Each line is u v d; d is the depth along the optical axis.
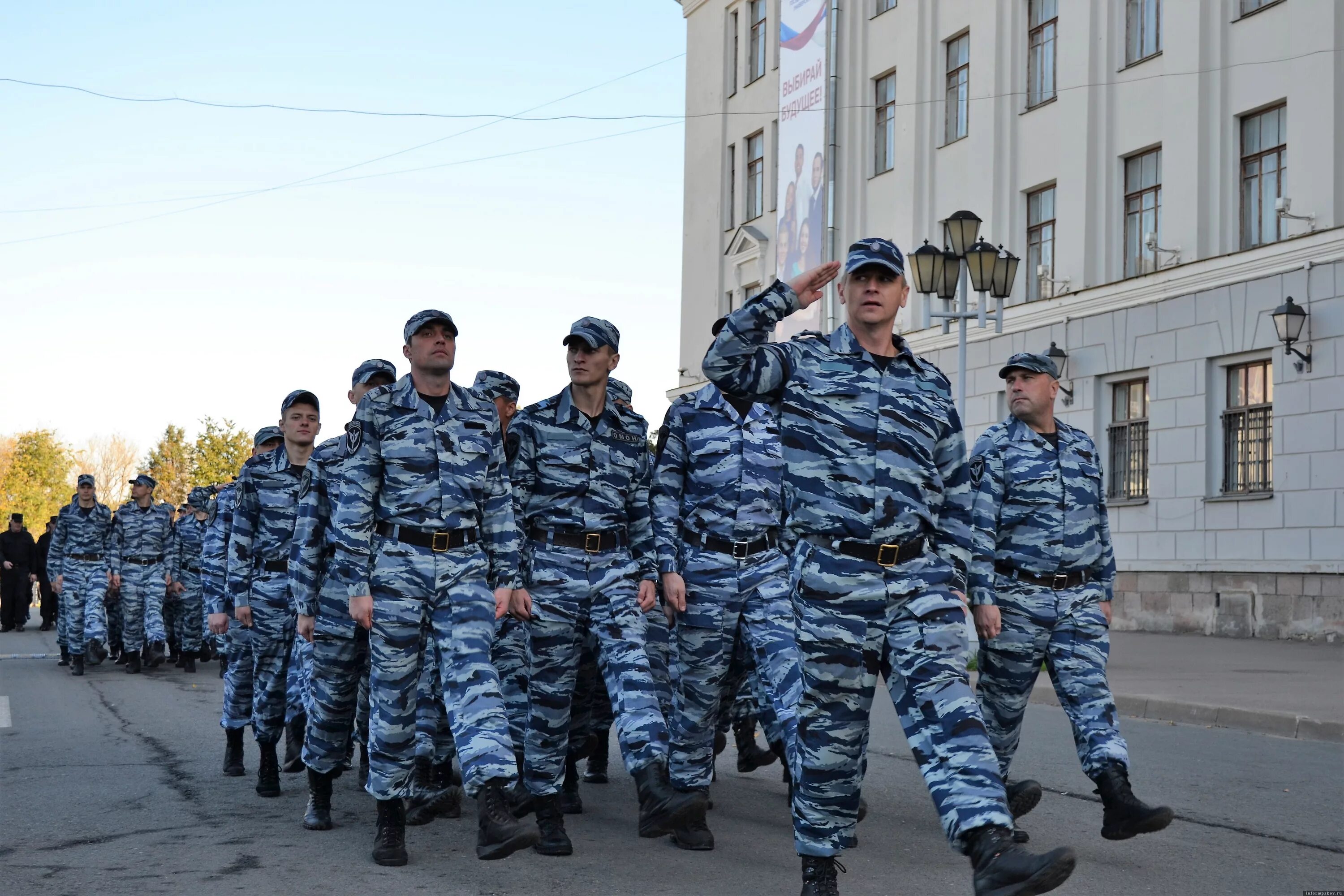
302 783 7.62
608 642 6.10
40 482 80.50
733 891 5.08
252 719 7.27
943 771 4.08
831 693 4.30
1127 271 20.86
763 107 31.61
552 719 5.91
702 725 6.18
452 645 5.50
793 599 4.43
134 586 15.80
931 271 15.06
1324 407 16.77
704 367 4.37
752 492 6.14
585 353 6.11
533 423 6.22
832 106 28.16
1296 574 17.12
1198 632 18.64
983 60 23.97
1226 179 18.77
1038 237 22.84
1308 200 17.39
